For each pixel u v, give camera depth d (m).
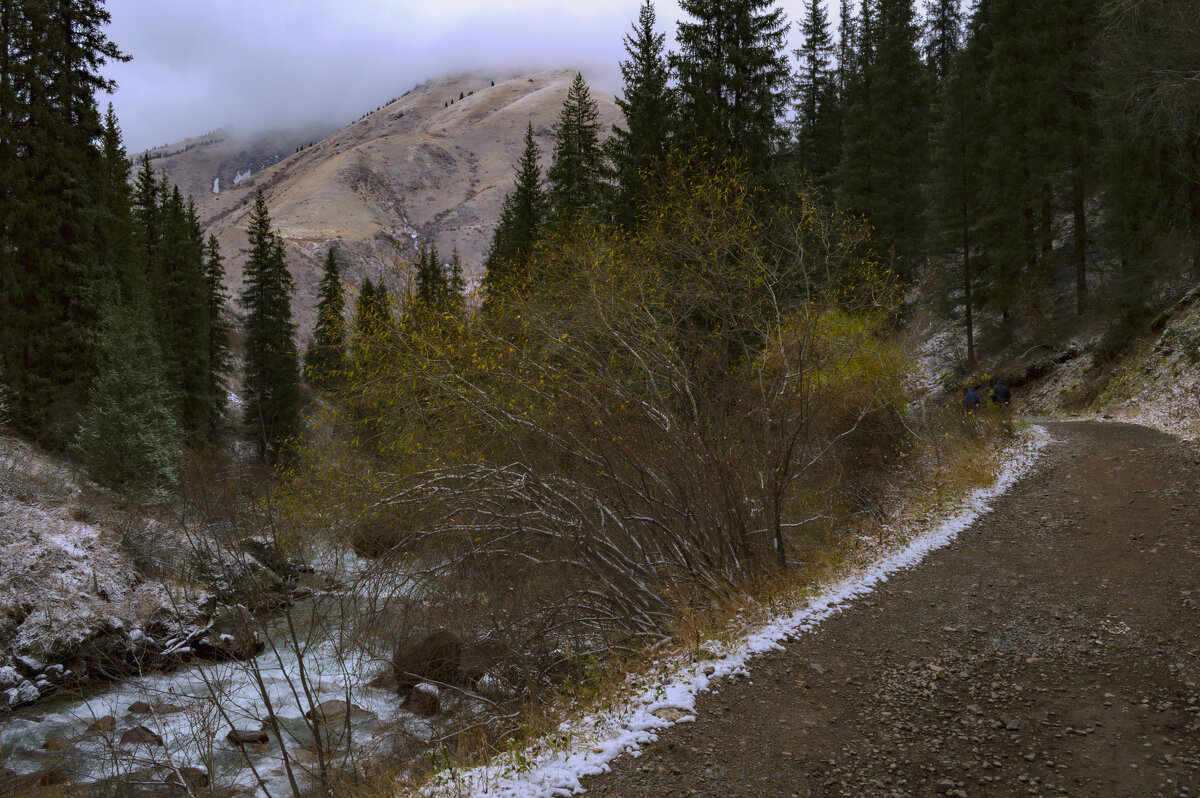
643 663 6.74
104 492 18.62
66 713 10.78
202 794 7.92
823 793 4.26
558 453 9.59
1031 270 30.62
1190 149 21.33
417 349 10.32
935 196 32.12
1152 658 5.62
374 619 9.00
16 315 23.81
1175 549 8.02
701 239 11.33
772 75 20.17
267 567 7.86
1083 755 4.45
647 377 10.62
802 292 11.59
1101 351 24.11
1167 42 17.17
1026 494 11.81
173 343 35.44
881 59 31.58
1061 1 28.14
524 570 9.70
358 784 6.14
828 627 6.98
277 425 34.94
